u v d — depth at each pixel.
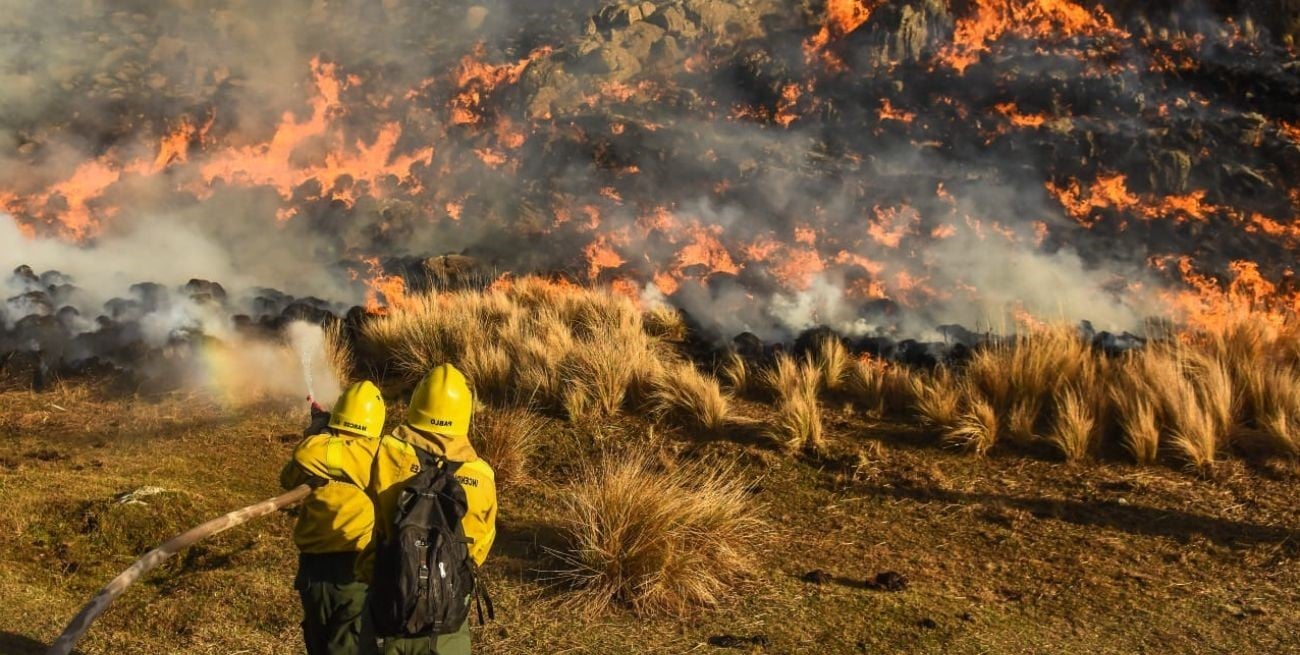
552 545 6.96
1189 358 9.62
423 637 3.87
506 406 9.80
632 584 6.28
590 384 9.84
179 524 7.17
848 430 9.24
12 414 9.73
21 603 6.00
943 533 7.38
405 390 10.48
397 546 3.77
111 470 8.36
